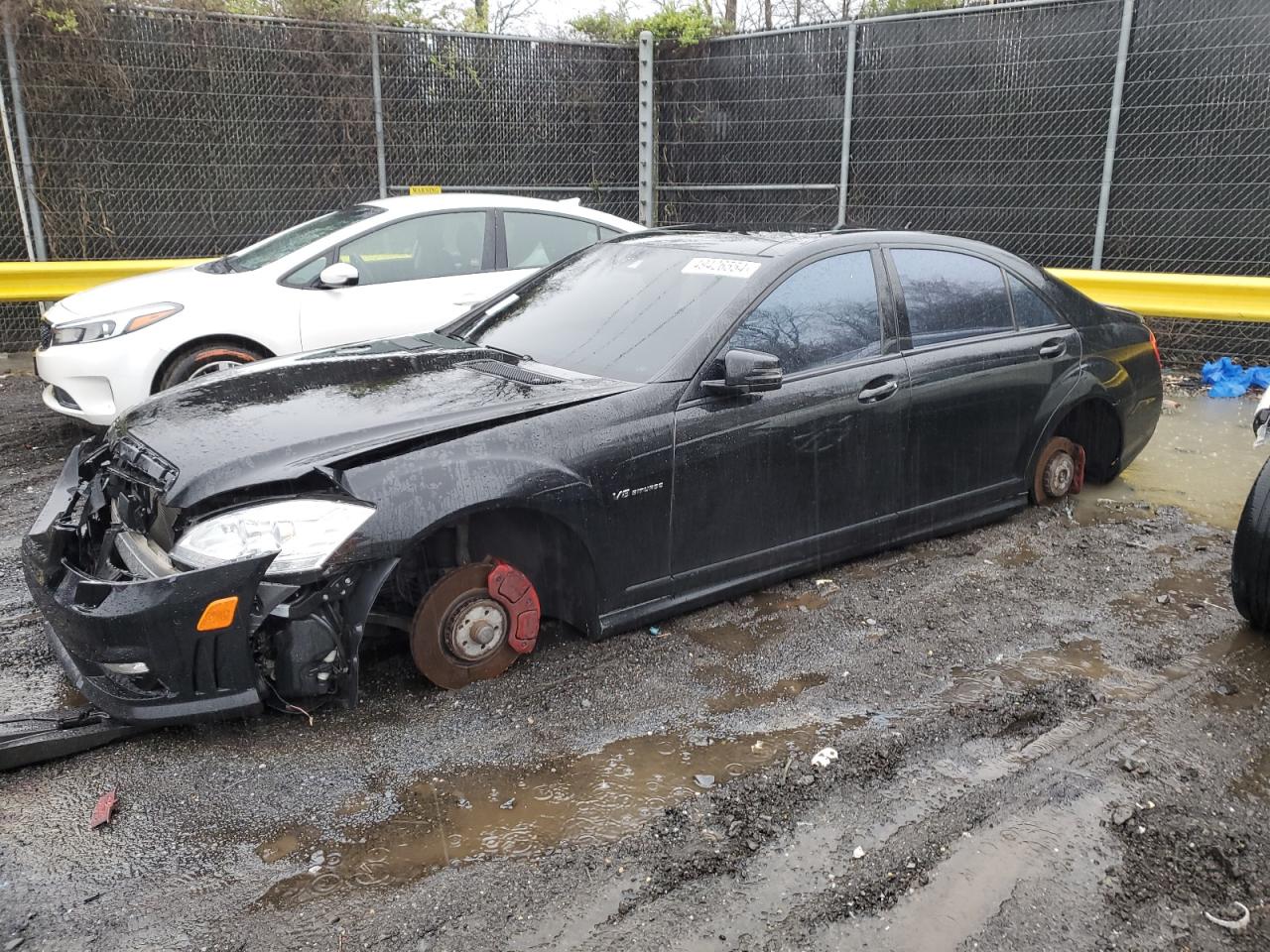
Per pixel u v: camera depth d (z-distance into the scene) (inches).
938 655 149.3
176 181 397.4
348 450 122.0
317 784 115.0
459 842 106.0
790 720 131.1
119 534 127.2
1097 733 129.0
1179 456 255.9
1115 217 361.7
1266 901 99.3
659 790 115.4
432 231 273.6
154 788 113.8
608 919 95.1
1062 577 178.7
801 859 104.2
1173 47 339.0
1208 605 168.2
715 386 146.4
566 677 140.1
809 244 166.2
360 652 144.1
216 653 112.4
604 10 488.1
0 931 92.7
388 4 473.1
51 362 237.0
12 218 382.6
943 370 175.5
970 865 103.6
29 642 149.6
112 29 375.9
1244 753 125.3
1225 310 322.7
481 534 136.0
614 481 137.3
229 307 246.1
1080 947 92.7
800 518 161.6
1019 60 368.2
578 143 451.5
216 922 94.3
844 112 402.3
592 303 169.5
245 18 390.9
